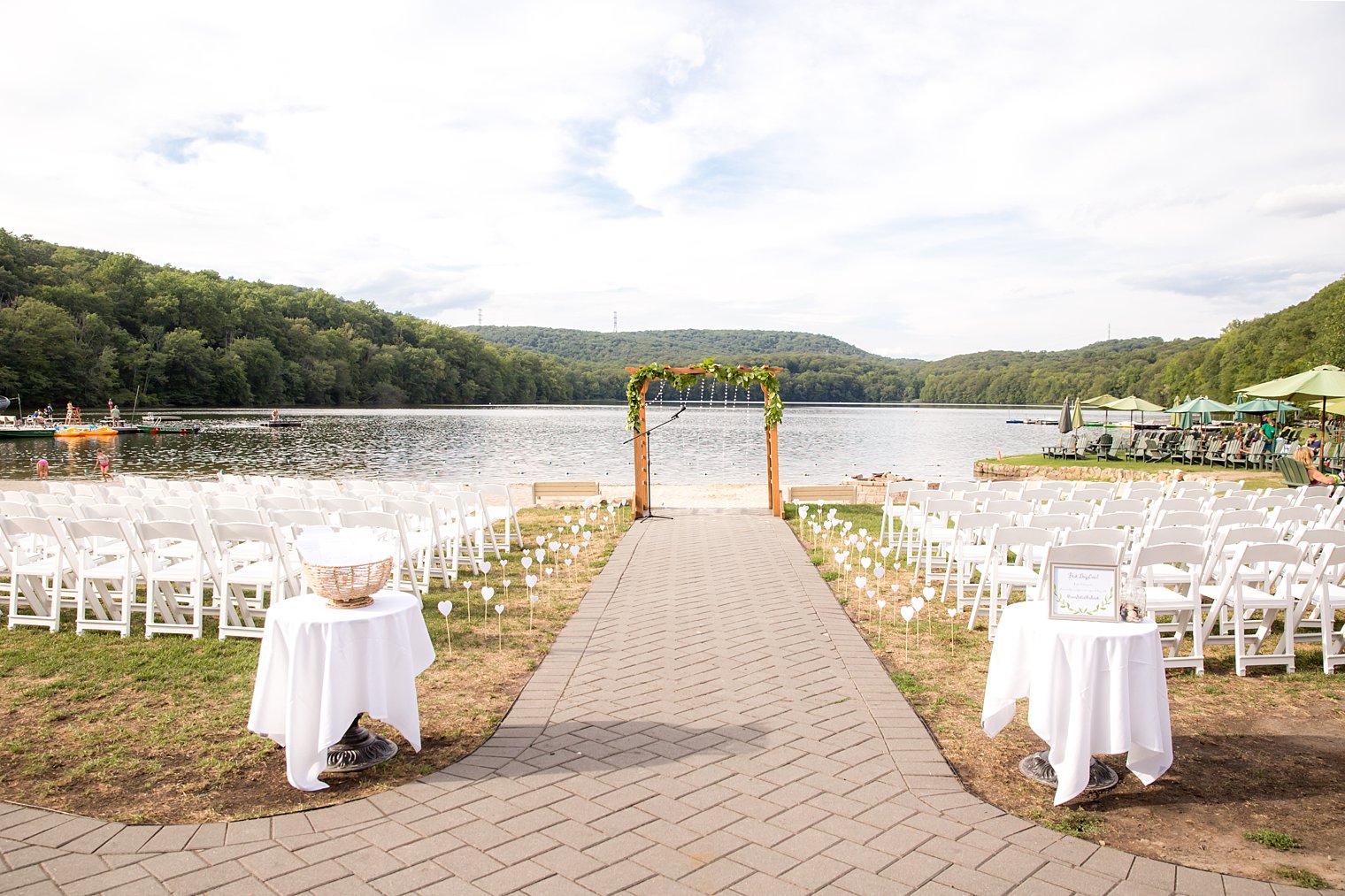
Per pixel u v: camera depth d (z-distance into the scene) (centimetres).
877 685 514
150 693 509
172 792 377
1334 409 1711
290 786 382
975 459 3544
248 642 615
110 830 340
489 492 1027
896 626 665
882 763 399
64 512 723
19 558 709
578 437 4891
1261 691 514
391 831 338
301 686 374
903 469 3052
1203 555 524
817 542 1084
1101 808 361
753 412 9706
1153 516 764
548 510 1473
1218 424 3347
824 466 3147
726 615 689
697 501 1695
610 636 627
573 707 479
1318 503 786
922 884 298
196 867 311
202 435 4525
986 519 666
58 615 643
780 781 380
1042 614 392
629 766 398
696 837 331
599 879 301
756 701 485
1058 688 362
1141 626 370
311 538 407
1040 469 2253
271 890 296
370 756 404
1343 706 487
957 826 341
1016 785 382
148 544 683
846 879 300
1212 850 324
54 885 299
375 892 294
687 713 467
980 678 533
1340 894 291
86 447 3650
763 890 293
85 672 545
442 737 439
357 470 2872
